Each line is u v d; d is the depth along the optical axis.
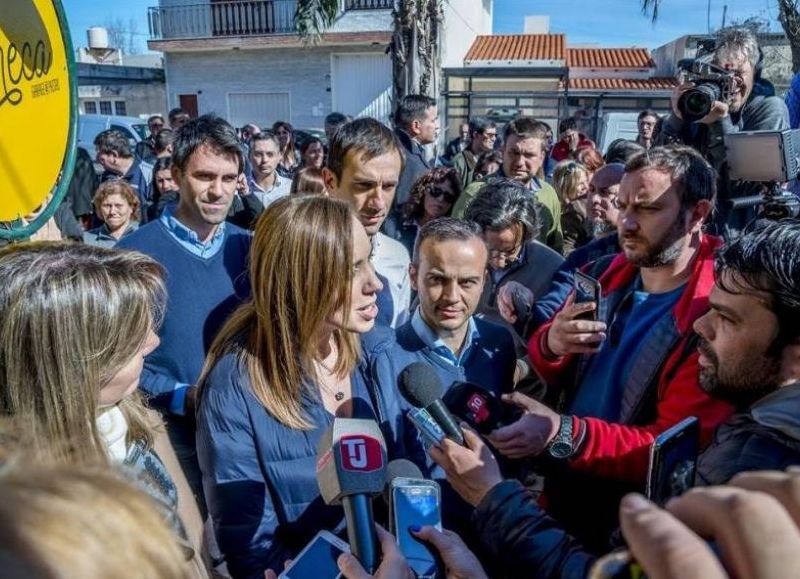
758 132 2.06
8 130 1.44
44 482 0.46
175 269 2.09
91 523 0.44
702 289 1.48
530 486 1.91
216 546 1.40
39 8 1.52
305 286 1.36
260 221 1.44
